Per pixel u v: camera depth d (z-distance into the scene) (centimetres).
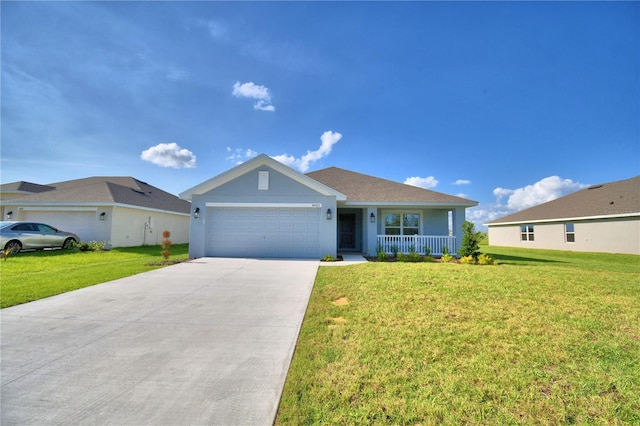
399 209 1620
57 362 359
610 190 2247
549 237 2419
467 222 1318
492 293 654
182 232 2462
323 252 1339
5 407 270
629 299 619
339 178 1841
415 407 267
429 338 422
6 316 527
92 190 1814
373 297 631
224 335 448
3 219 1766
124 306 595
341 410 265
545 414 259
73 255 1374
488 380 313
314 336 438
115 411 264
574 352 381
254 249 1351
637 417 257
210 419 254
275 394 292
